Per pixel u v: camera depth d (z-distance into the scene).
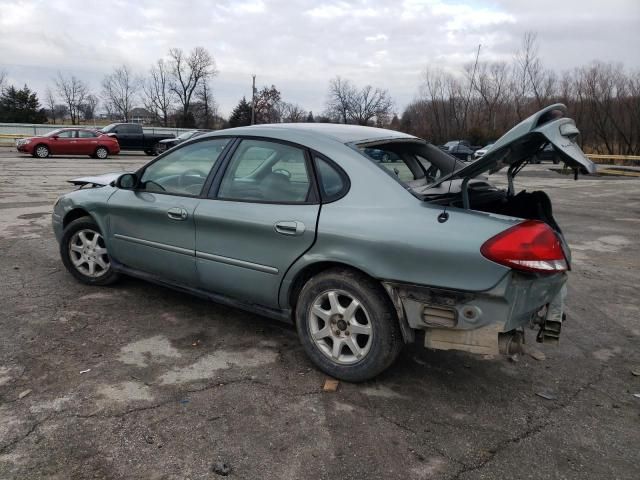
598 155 34.06
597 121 37.91
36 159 22.27
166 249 4.00
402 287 2.90
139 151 32.88
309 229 3.18
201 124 75.12
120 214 4.34
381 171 3.14
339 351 3.21
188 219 3.79
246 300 3.66
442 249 2.76
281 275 3.36
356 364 3.14
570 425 2.84
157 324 4.00
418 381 3.27
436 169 3.97
